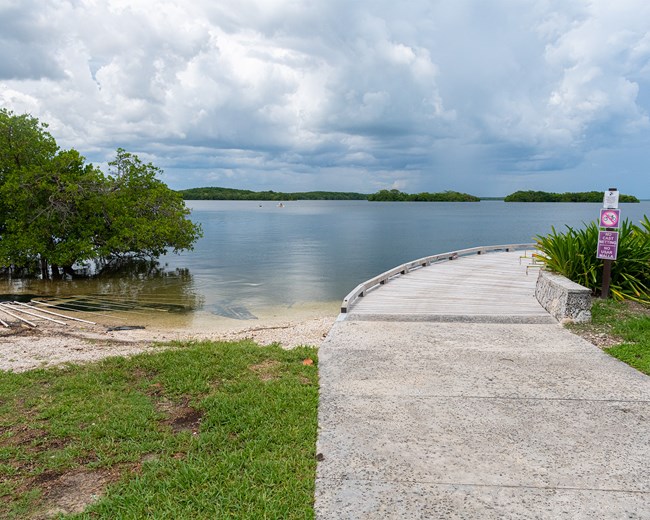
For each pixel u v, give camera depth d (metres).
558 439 3.84
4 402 4.96
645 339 6.56
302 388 5.00
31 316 12.44
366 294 10.23
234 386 5.14
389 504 3.03
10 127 19.44
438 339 6.90
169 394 5.04
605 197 8.57
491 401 4.62
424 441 3.84
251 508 3.03
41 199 19.67
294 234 52.50
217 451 3.77
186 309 14.39
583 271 9.19
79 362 6.44
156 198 22.86
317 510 2.99
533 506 2.98
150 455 3.77
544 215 104.94
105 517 2.98
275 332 9.97
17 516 3.02
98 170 20.94
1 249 18.61
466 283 11.46
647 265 9.16
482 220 86.12
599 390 4.87
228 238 46.38
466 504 3.01
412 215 111.06
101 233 21.17
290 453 3.68
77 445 3.91
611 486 3.19
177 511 3.01
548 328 7.45
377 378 5.32
